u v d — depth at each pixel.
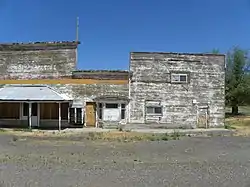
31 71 35.56
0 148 19.19
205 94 34.81
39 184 10.85
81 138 24.70
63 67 35.06
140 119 33.88
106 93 33.97
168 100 34.25
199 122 34.62
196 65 34.75
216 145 21.30
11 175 12.10
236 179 11.75
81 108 33.84
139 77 34.00
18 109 34.41
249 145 21.44
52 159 15.57
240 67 61.38
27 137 25.19
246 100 61.16
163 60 34.31
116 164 14.43
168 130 32.00
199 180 11.55
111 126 33.56
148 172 12.77
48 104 34.16
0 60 36.09
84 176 12.00
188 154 17.56
